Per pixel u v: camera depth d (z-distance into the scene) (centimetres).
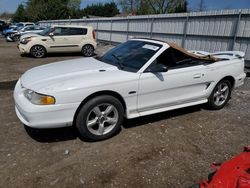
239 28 965
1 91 620
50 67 427
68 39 1370
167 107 443
